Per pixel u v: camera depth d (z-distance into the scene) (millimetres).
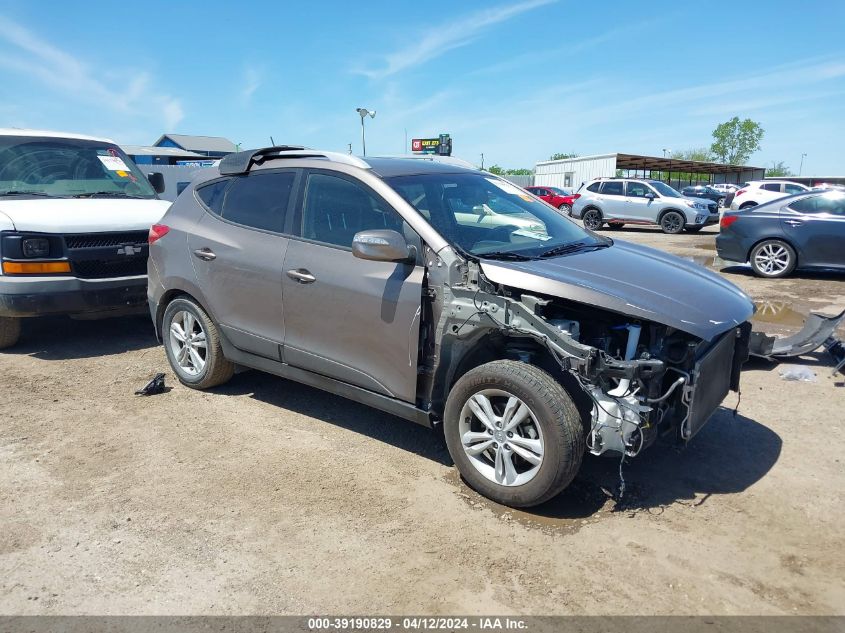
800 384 5441
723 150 89625
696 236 20656
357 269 3906
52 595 2822
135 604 2771
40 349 6520
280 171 4531
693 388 3400
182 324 5242
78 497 3629
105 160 7617
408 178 4152
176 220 5113
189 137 60625
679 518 3430
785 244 10773
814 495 3660
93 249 6145
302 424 4625
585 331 3672
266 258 4379
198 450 4207
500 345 3734
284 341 4375
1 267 5910
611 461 4066
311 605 2768
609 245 4504
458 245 3689
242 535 3268
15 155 6992
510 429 3424
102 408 4902
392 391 3859
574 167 41781
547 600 2795
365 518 3418
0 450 4195
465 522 3381
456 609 2742
